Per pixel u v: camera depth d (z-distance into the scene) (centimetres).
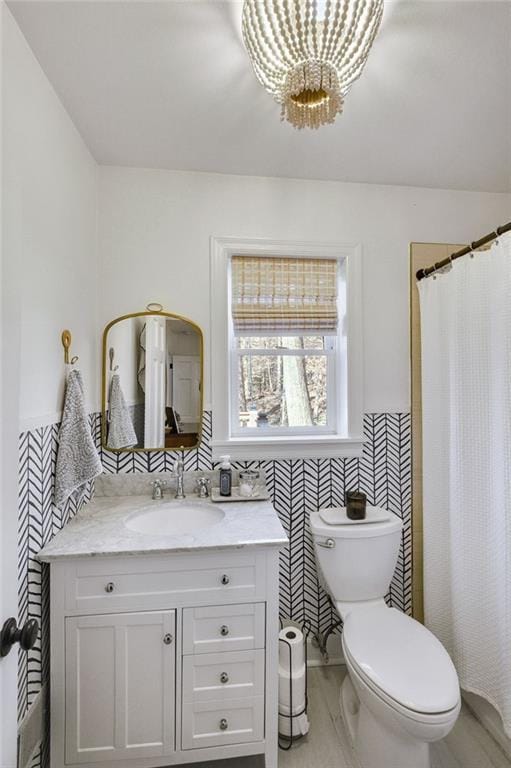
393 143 156
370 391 189
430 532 176
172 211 176
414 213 193
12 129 68
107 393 172
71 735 121
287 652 145
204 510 162
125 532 133
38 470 117
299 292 189
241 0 97
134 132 149
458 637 154
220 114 139
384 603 163
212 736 127
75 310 146
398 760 123
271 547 128
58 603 120
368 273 189
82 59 115
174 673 125
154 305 175
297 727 142
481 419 147
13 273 69
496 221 199
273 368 193
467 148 160
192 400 177
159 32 106
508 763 135
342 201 188
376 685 117
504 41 108
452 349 159
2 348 65
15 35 103
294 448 182
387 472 189
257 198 182
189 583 126
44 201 120
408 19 102
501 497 137
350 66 98
